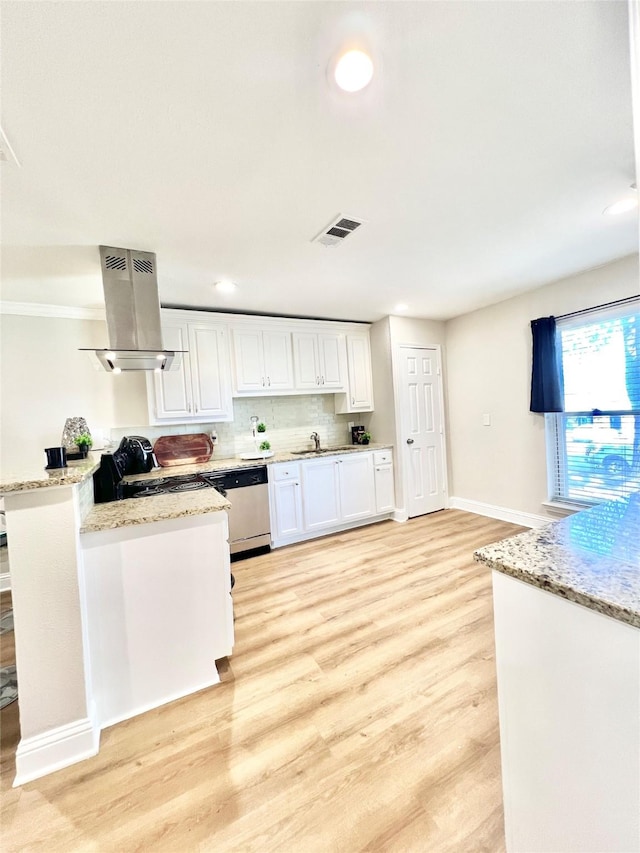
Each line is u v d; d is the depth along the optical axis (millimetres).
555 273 2992
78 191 1576
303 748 1392
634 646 692
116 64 1021
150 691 1642
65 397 3139
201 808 1193
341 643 2020
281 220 1931
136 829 1142
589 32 1022
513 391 3713
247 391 3643
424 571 2848
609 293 2873
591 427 3158
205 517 1765
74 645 1409
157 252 2205
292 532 3604
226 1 890
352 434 4512
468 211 1947
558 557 897
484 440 4051
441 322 4418
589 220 2100
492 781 1231
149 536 1644
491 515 4027
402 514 4141
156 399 3242
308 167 1526
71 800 1239
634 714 700
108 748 1436
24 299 2871
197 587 1743
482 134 1393
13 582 1346
